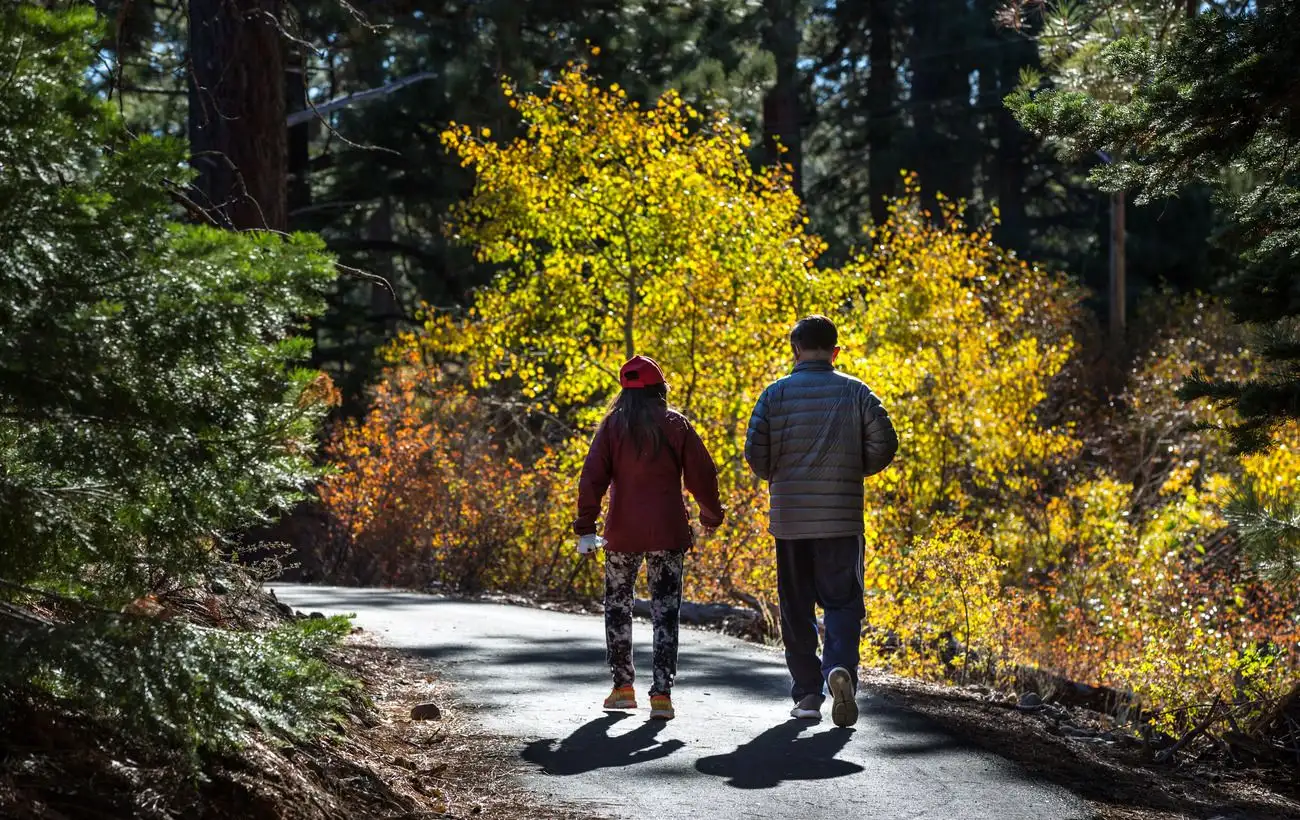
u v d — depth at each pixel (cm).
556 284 2033
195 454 398
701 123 2850
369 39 2550
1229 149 818
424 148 3127
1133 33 1158
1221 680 974
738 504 1548
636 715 714
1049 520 1634
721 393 1838
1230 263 3550
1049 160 4606
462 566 1764
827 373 734
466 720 694
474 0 2902
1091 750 776
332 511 1873
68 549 420
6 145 373
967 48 4300
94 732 411
